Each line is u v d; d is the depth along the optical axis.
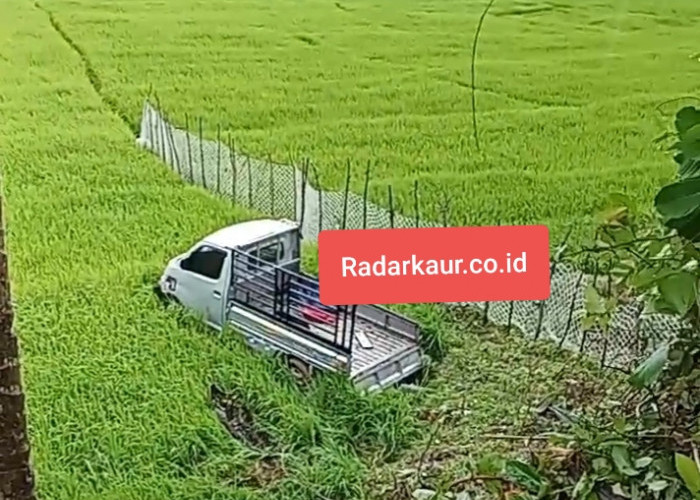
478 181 7.64
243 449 4.15
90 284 5.66
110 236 6.51
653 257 2.34
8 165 7.69
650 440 2.44
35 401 4.36
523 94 9.60
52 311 5.28
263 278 5.04
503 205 7.12
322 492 3.87
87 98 9.53
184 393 4.50
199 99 9.62
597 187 7.39
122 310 5.31
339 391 4.50
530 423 4.31
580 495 2.33
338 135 8.80
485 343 5.24
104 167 7.84
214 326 5.17
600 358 4.89
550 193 7.36
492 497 2.92
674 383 2.49
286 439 4.23
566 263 5.29
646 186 7.40
